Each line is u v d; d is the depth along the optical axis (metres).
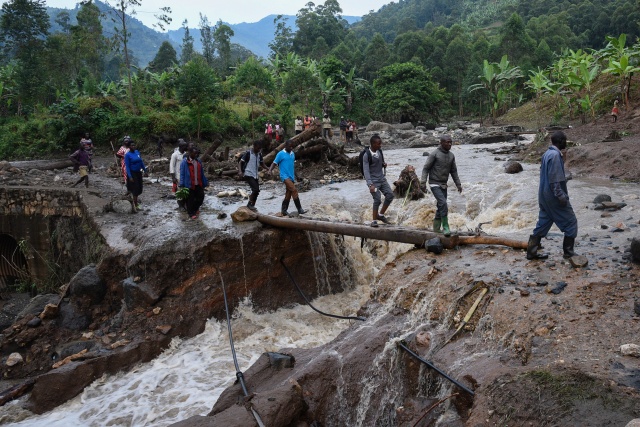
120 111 30.56
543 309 6.12
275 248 10.80
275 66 55.75
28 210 15.84
